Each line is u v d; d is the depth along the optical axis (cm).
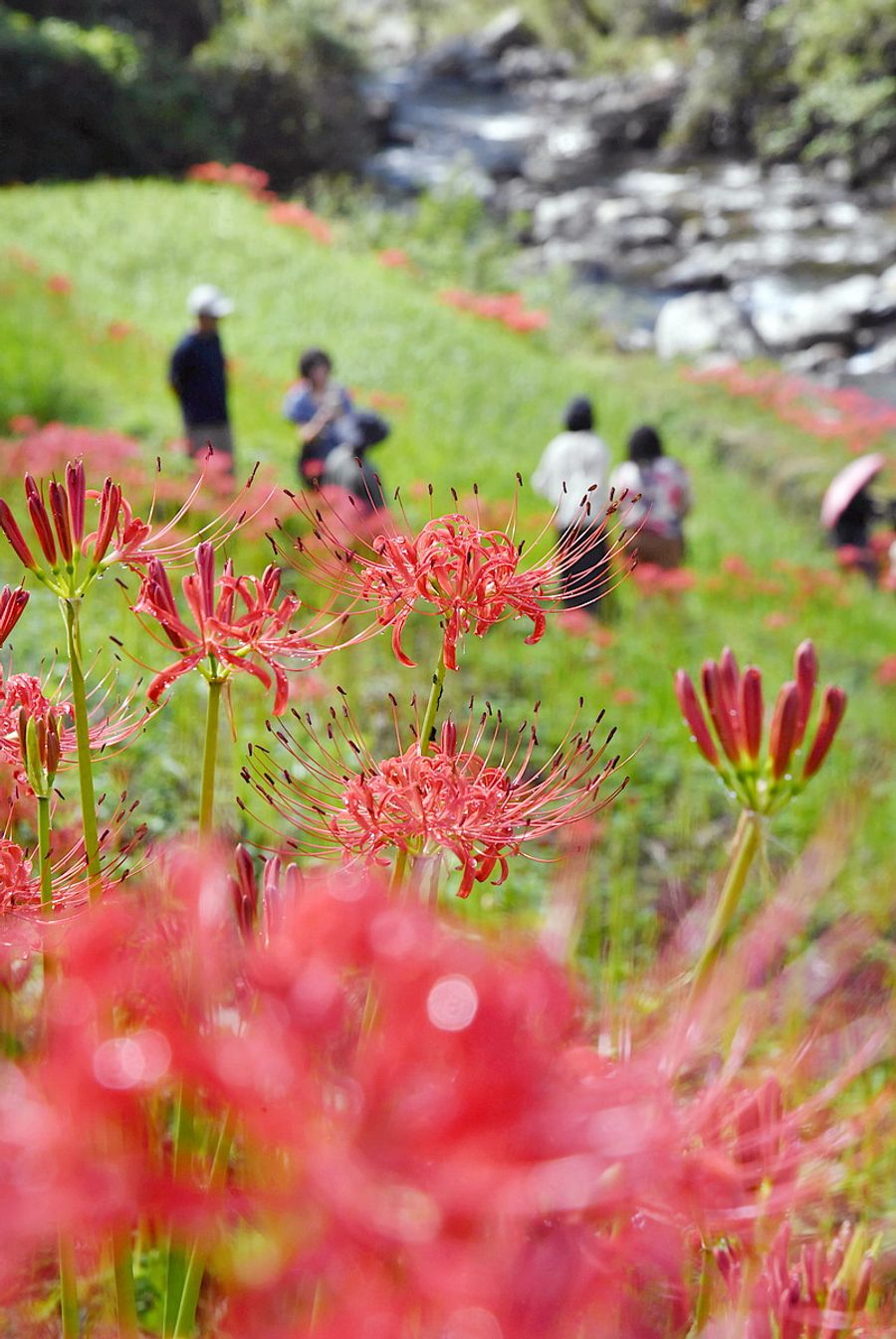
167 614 114
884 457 1393
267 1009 47
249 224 1934
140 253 1695
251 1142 57
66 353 1100
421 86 4569
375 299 1717
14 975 115
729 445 1430
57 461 701
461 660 593
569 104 4231
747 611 903
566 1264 45
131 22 2980
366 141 3100
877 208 3100
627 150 3750
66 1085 45
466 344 1616
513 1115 45
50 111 2412
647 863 485
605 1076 55
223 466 760
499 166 3481
